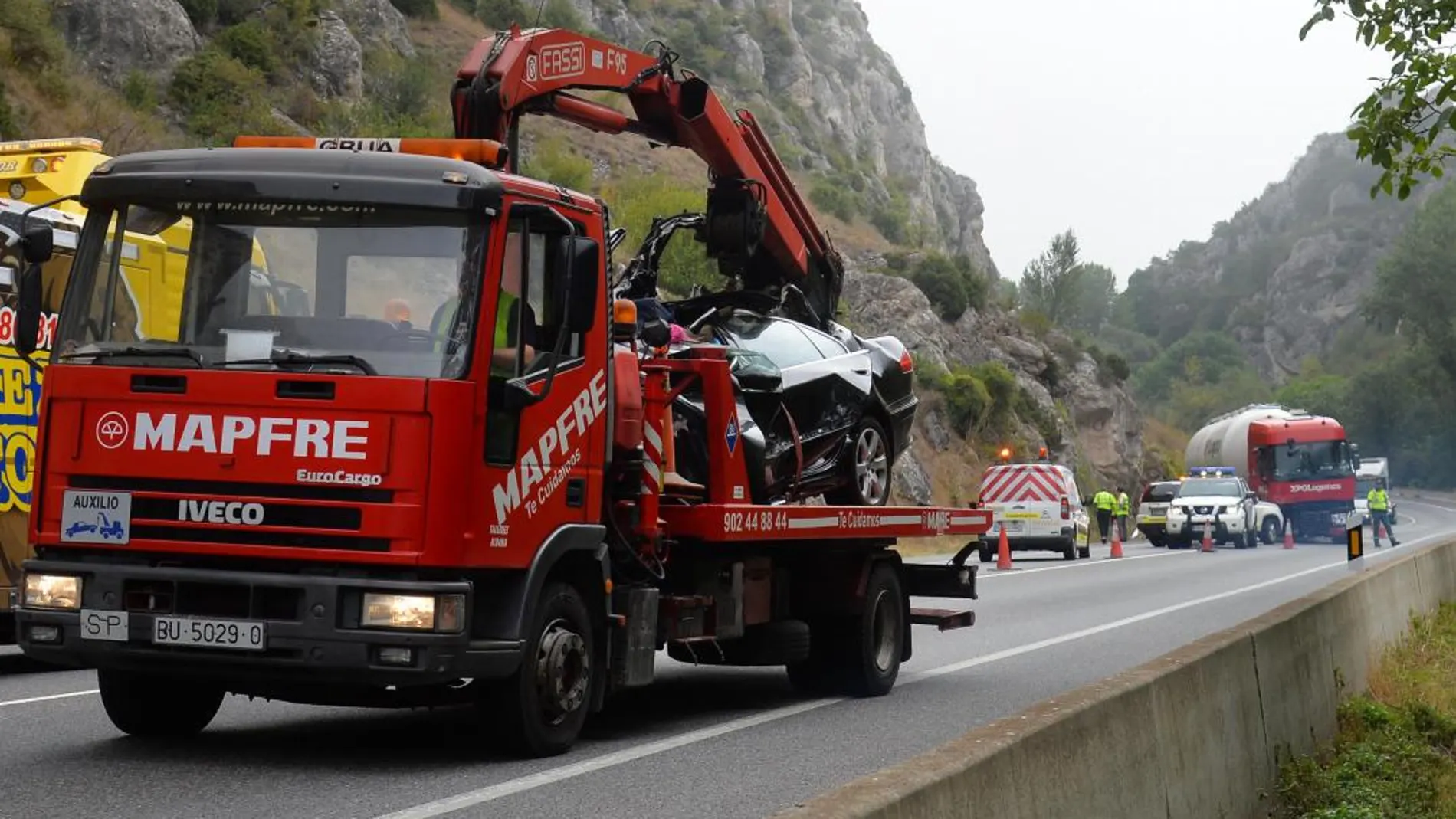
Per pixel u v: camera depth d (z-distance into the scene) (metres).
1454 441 149.62
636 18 99.62
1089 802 5.81
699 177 67.88
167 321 8.39
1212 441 62.34
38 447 8.41
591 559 9.38
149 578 8.08
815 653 12.49
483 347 8.29
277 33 50.12
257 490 8.08
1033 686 13.37
